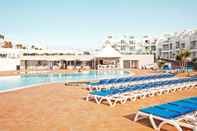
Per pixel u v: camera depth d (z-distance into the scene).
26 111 7.31
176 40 48.12
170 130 5.41
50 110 7.46
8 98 9.78
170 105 6.15
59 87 13.92
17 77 24.48
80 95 10.65
